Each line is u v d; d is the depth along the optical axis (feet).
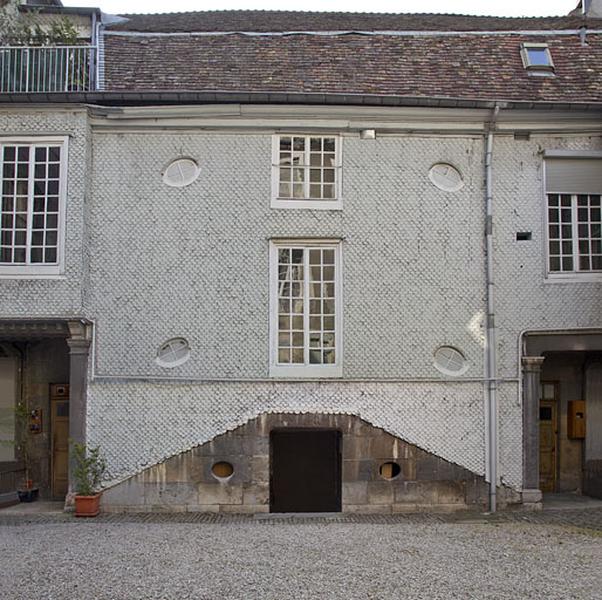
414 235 43.57
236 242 43.06
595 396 49.44
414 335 43.09
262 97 42.16
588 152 44.11
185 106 42.83
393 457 42.50
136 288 42.73
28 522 39.14
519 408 43.16
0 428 47.29
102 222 42.96
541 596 25.43
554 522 39.34
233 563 29.58
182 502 41.83
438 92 45.65
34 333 42.19
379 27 52.65
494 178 44.09
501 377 43.19
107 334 42.47
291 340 42.88
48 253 41.78
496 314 43.45
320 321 43.11
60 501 46.24
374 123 43.65
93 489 41.32
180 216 43.14
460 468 42.60
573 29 51.93
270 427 42.34
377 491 42.32
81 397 41.93
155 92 41.78
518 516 41.09
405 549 32.19
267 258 43.06
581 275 43.83
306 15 58.59
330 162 43.98
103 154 43.29
